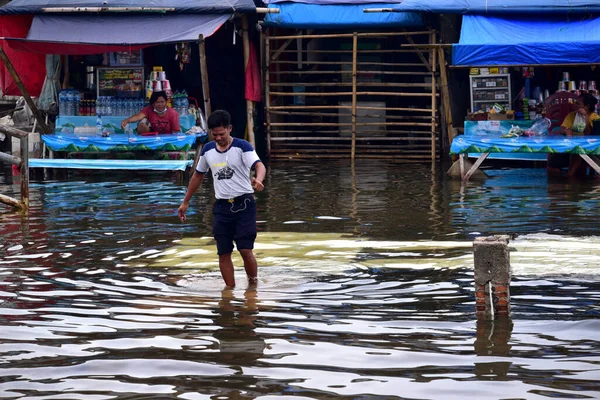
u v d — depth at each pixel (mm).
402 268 10594
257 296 9328
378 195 17078
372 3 23938
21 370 7012
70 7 21547
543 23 20922
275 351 7426
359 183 19031
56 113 22672
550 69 23109
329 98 26406
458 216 14352
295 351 7422
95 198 17109
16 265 10922
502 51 19266
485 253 8391
